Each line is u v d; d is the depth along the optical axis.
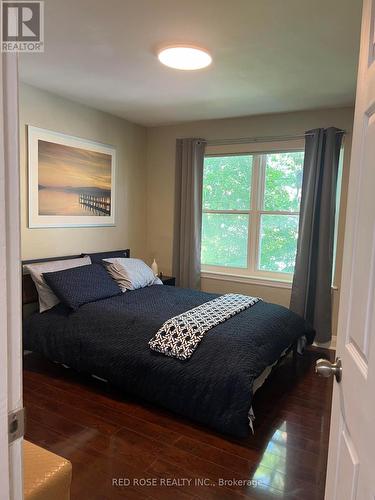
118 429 2.36
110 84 3.15
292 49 2.39
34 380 3.01
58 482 1.11
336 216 3.81
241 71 2.79
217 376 2.29
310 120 3.84
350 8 1.89
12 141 0.62
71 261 3.56
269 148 4.07
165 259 4.84
